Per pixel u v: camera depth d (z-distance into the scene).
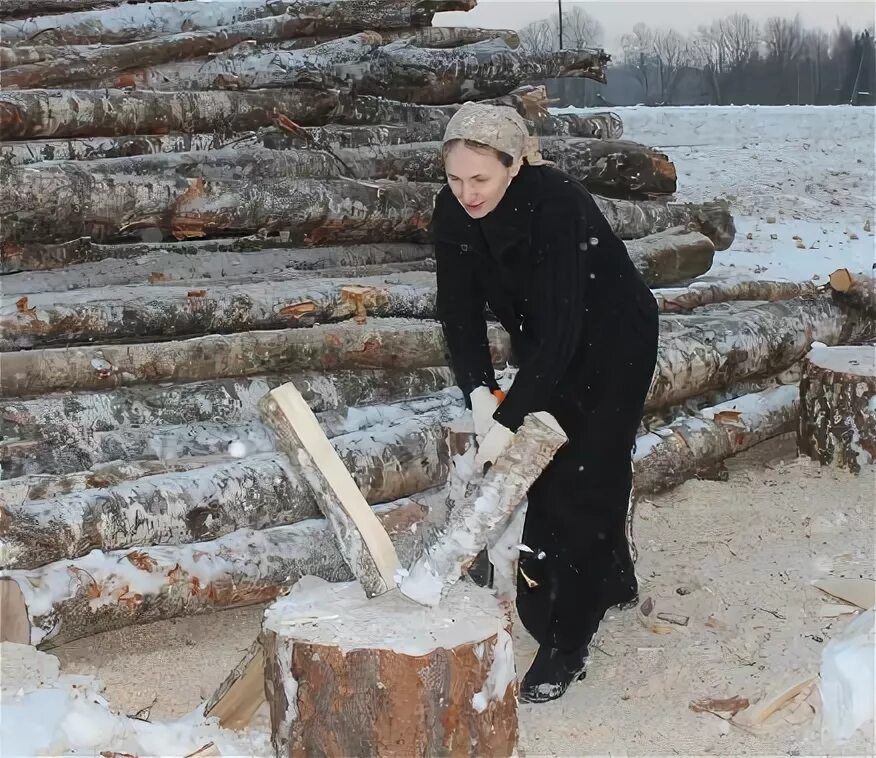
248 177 5.29
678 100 27.20
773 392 6.24
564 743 3.15
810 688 3.31
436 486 4.53
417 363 5.01
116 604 3.61
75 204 4.71
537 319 3.19
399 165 5.91
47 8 6.73
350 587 2.98
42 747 2.74
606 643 3.81
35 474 3.97
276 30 6.41
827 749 3.03
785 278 10.55
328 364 4.79
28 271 5.14
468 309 3.38
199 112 5.58
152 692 3.46
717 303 6.82
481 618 2.77
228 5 6.78
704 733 3.18
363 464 4.26
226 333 4.78
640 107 23.38
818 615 3.92
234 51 6.19
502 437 2.96
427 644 2.61
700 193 16.05
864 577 4.25
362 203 5.52
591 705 3.38
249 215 5.18
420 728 2.60
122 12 6.59
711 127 21.03
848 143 20.19
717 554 4.57
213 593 3.78
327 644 2.62
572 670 3.44
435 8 6.89
